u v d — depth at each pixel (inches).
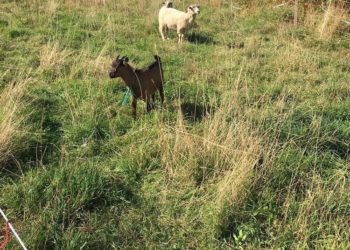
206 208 107.7
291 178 113.3
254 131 125.0
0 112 130.8
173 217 106.3
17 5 257.8
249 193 107.7
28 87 158.4
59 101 152.7
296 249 96.7
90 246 96.3
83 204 105.8
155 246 98.3
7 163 118.7
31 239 93.7
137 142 130.9
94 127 135.8
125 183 115.6
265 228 103.0
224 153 118.6
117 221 104.5
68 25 230.7
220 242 99.3
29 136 128.4
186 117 144.4
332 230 100.6
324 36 241.0
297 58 200.5
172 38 235.3
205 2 298.2
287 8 279.4
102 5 272.8
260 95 163.9
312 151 129.0
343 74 195.0
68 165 115.4
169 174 118.2
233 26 254.4
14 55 191.0
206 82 171.5
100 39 215.2
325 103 158.7
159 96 158.2
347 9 278.7
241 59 201.6
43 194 107.3
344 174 120.3
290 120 140.1
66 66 180.4
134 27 241.0
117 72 131.2
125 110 148.6
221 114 136.1
